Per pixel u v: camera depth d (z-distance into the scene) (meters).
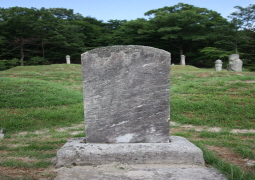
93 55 3.59
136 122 3.64
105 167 3.02
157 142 3.66
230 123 6.24
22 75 14.32
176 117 6.93
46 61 32.47
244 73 14.59
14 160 3.40
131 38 34.56
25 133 5.66
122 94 3.63
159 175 2.73
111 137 3.63
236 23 27.91
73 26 33.97
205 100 7.90
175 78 13.88
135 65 3.63
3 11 29.23
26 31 31.02
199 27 30.89
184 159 3.16
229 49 31.05
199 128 6.01
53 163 3.28
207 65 35.00
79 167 3.04
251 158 3.48
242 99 7.84
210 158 3.27
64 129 6.08
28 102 8.23
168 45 34.69
